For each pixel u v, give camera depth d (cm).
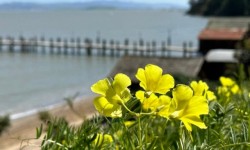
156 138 173
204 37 7606
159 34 18050
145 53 10038
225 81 297
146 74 165
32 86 6353
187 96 156
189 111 155
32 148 167
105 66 8325
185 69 4531
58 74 7438
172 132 197
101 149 171
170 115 156
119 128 184
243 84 297
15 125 3544
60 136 167
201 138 194
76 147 162
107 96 164
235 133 205
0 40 10269
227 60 4997
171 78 165
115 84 166
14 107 4906
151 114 159
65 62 8762
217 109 206
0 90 6012
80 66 8300
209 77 5069
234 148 184
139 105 166
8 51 10269
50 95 5672
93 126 171
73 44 9806
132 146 167
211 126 209
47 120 172
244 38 3972
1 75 7306
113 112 165
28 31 19025
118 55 9638
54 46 9950
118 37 16762
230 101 256
